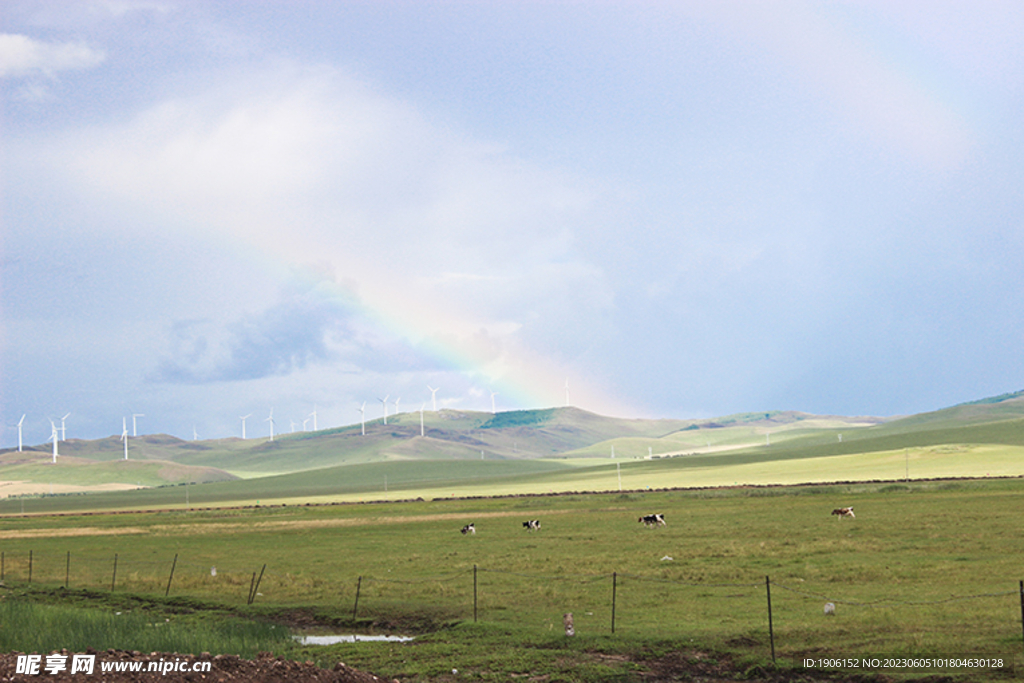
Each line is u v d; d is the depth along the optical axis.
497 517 94.06
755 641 24.50
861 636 24.16
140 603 38.56
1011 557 38.72
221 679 17.64
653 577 39.19
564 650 24.39
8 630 24.84
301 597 38.19
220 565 53.53
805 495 105.44
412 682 21.69
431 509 119.00
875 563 39.53
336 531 81.88
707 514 82.56
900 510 72.38
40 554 65.75
